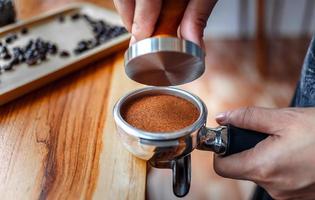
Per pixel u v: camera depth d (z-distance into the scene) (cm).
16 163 30
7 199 27
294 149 26
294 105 42
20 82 40
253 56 143
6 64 45
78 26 56
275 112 28
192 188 87
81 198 27
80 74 44
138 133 26
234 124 29
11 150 32
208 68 134
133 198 27
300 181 26
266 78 128
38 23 55
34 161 30
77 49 48
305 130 26
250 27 156
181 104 30
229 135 28
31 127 35
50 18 57
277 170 26
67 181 28
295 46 148
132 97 30
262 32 127
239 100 117
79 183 28
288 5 150
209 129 29
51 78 42
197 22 27
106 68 46
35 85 40
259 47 128
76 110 37
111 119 36
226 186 88
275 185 27
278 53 143
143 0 26
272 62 137
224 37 157
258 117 28
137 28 27
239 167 28
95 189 28
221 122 30
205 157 96
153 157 27
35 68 44
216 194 86
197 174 91
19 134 34
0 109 38
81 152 31
